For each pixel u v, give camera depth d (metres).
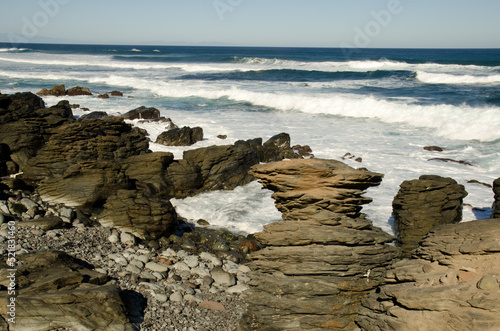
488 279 5.88
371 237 7.76
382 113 25.98
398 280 6.99
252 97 31.66
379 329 6.51
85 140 14.95
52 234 10.70
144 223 11.67
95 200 12.60
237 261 10.81
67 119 16.34
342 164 8.66
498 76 41.69
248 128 23.20
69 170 12.86
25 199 12.49
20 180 13.67
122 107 27.67
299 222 8.12
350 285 7.46
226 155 15.31
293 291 7.53
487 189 14.34
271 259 7.82
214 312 8.22
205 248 11.47
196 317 7.97
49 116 16.61
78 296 6.98
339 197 8.12
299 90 36.44
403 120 24.89
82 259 9.68
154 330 7.37
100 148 15.03
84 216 12.17
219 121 24.80
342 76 48.50
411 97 31.88
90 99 30.47
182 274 9.77
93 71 52.00
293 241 7.74
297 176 8.34
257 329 7.47
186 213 13.58
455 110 23.62
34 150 15.01
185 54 109.62
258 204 14.12
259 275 7.87
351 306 7.36
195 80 44.66
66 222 11.75
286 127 23.70
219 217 13.24
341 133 22.47
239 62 73.50
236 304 8.61
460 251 6.71
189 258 10.58
